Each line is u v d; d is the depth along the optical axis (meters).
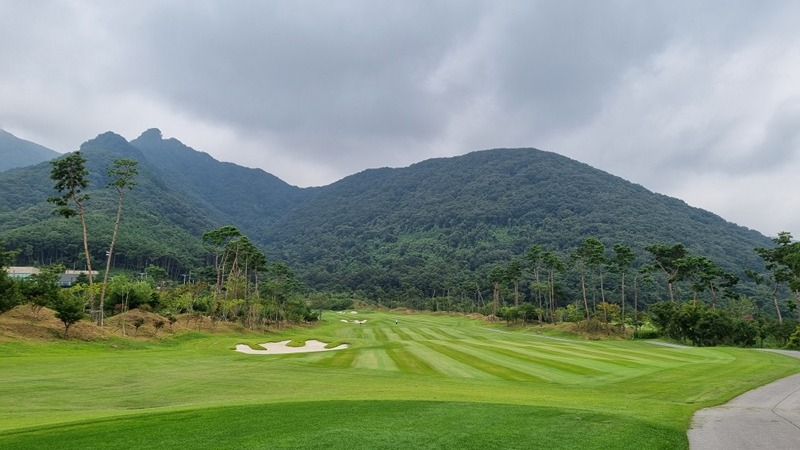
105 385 24.59
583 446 12.93
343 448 12.23
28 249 161.25
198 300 90.25
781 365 37.38
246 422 14.98
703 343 71.75
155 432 13.66
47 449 11.99
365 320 138.50
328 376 29.25
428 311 177.00
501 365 36.25
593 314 104.88
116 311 71.00
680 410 19.05
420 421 15.37
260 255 98.75
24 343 39.91
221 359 38.19
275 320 97.38
